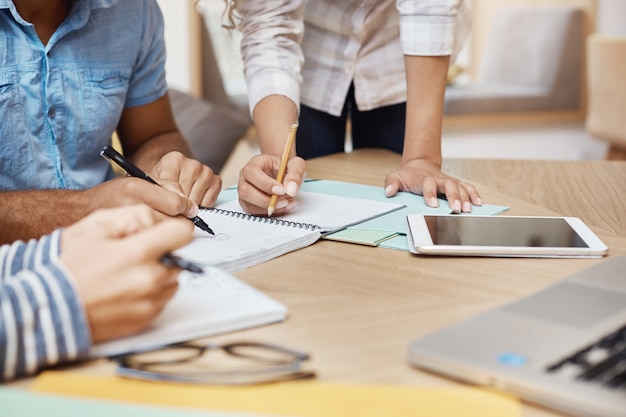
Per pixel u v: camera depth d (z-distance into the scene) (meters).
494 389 0.58
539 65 5.42
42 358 0.61
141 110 1.52
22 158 1.31
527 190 1.33
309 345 0.67
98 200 1.05
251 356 0.64
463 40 1.71
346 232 1.03
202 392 0.58
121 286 0.63
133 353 0.65
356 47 1.69
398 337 0.69
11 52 1.28
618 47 4.38
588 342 0.61
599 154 4.71
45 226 1.06
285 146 1.26
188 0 4.58
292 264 0.91
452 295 0.80
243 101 4.68
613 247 0.97
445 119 5.16
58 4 1.33
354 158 1.62
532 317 0.67
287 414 0.54
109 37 1.39
